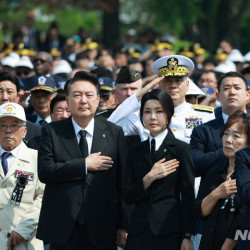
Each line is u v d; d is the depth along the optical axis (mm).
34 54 41031
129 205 17812
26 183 19109
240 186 15961
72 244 17047
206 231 17125
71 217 17000
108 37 66750
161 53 40438
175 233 16875
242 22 72625
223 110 20359
